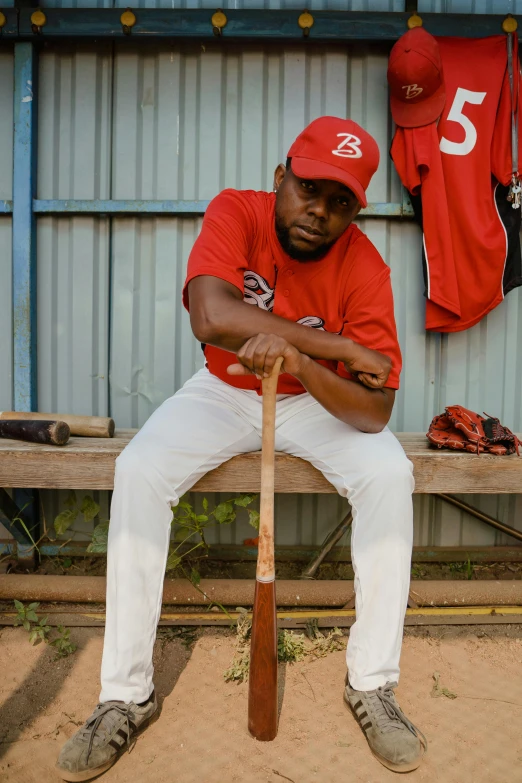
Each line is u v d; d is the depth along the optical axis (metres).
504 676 2.17
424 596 2.60
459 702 2.01
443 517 3.05
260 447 2.22
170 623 2.45
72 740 1.67
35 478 2.26
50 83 2.90
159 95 2.91
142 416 3.03
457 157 2.71
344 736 1.84
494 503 3.06
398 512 1.85
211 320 1.79
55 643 2.26
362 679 1.85
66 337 2.99
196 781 1.65
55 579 2.59
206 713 1.93
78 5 2.84
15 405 2.93
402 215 2.89
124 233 2.95
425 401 3.02
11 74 2.90
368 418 1.97
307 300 2.10
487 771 1.71
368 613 1.85
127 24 2.74
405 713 1.95
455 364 3.01
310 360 1.79
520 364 3.03
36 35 2.76
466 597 2.60
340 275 2.08
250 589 2.55
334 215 1.88
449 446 2.41
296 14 2.76
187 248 2.96
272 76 2.90
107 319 2.99
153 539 1.83
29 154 2.84
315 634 2.37
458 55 2.73
